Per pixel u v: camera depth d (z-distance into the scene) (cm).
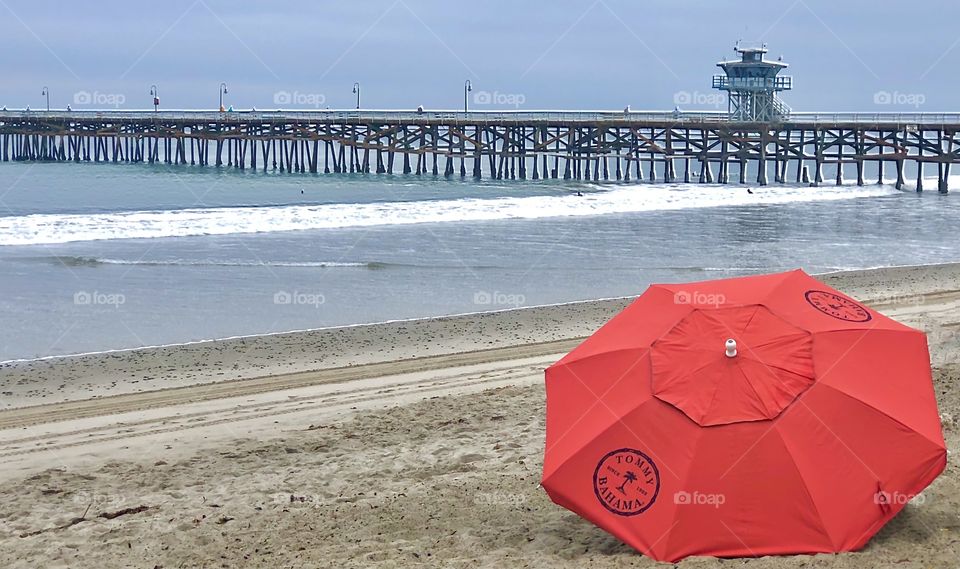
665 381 648
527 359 1530
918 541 651
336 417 1201
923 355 667
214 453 1053
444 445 1045
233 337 1683
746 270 2525
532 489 869
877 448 619
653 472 623
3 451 1076
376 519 809
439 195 4962
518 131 6456
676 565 605
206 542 775
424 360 1526
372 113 6956
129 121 7788
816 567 591
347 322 1827
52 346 1598
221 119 7275
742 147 6016
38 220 3102
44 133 8125
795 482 609
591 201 4353
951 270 2478
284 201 4550
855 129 5891
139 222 3145
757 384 634
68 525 838
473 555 702
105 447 1088
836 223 3809
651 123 6078
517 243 2988
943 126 5725
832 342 661
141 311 1884
